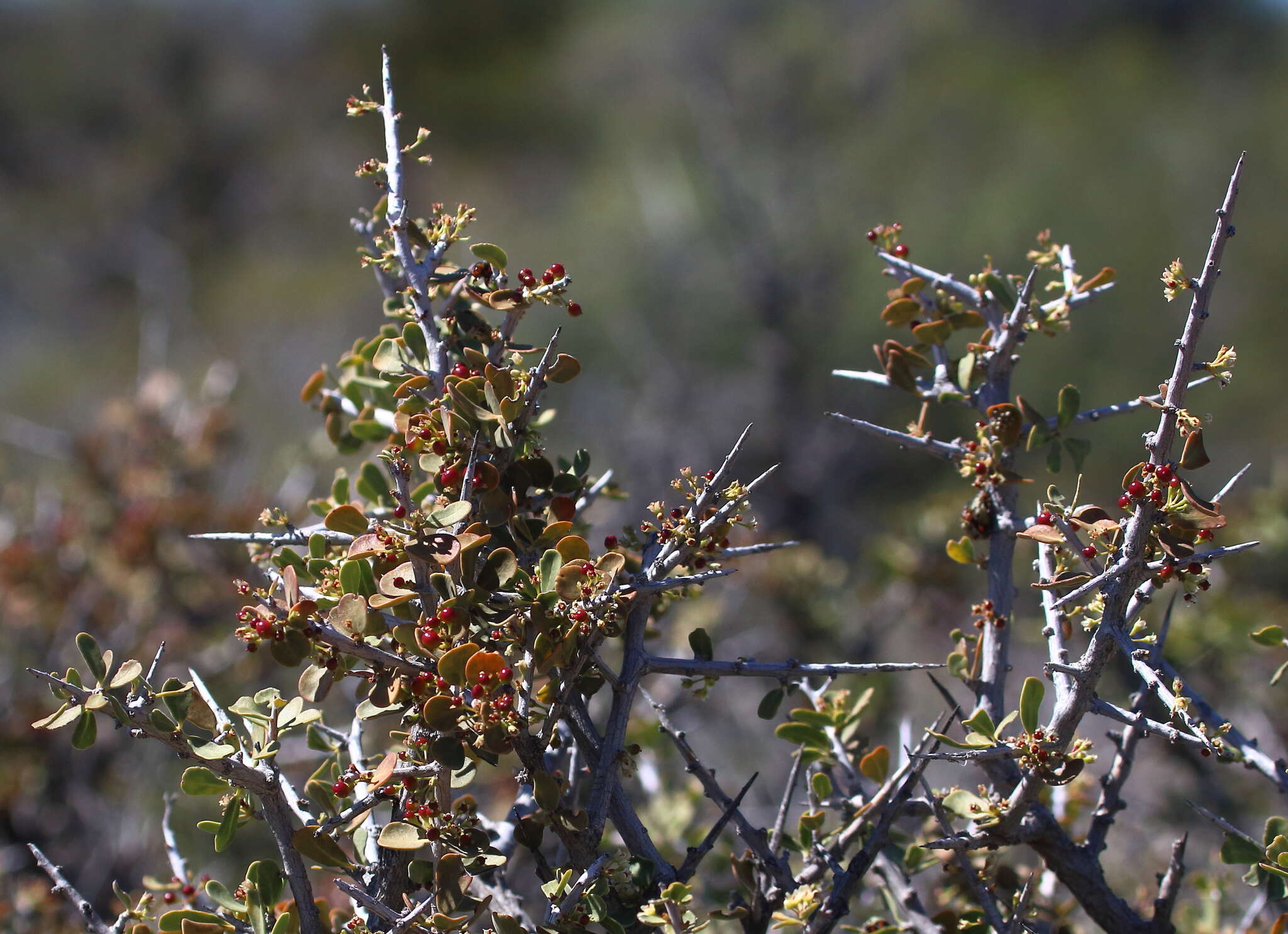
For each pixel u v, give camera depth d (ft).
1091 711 7.41
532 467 8.46
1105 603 7.18
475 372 8.14
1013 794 8.28
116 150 105.40
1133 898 15.69
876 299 54.65
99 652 7.30
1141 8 86.79
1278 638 9.24
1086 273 59.26
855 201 63.93
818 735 9.85
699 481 7.89
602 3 105.70
